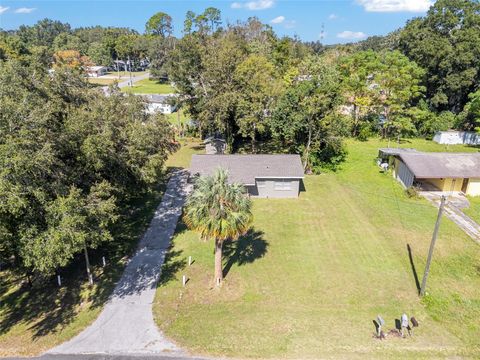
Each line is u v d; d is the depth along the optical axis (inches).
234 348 584.1
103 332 622.8
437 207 1143.6
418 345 589.0
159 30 5472.4
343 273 792.3
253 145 1572.3
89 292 734.5
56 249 559.8
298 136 1437.0
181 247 907.4
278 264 828.0
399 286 748.0
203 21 4271.7
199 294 725.3
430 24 2015.3
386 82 1788.9
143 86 3772.1
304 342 594.9
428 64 1968.5
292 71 1929.1
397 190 1275.8
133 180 912.9
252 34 3348.9
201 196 666.8
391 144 1817.2
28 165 540.1
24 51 2819.9
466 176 1178.0
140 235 964.0
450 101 2110.0
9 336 617.0
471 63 1871.3
